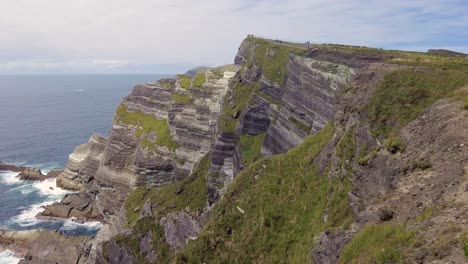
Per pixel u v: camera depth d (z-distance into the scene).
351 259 27.19
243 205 54.47
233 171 84.44
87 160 135.75
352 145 41.78
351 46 73.25
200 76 116.12
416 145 32.84
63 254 92.56
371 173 35.16
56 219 115.75
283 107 75.12
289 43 101.75
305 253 40.88
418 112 36.78
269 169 57.47
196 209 76.62
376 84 44.75
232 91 101.06
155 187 108.50
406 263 22.48
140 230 80.31
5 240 98.06
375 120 39.72
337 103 51.75
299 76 71.69
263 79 86.38
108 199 117.31
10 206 124.50
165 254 72.25
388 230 26.39
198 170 94.50
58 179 141.25
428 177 28.94
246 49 117.75
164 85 133.75
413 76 42.12
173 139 115.25
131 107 137.25
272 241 46.97
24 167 161.62
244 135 84.88
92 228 111.56
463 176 26.19
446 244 21.53
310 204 46.91
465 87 35.62
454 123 31.20
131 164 121.56
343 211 36.06
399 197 29.52
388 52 63.72
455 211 23.83
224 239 52.22
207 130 106.25
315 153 53.34
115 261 78.94
